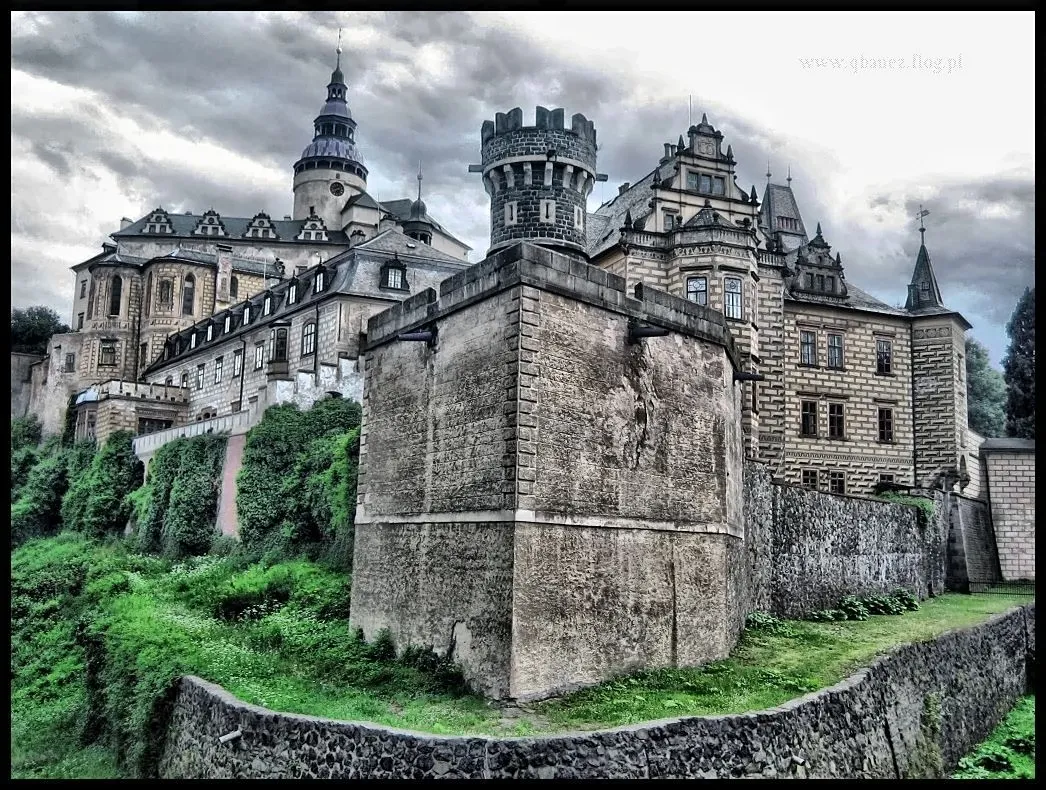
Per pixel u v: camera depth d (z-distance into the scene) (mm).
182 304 71875
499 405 19969
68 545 44438
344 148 101062
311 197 99812
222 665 22281
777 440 40625
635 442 22125
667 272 39562
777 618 30125
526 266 20031
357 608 24484
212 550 38094
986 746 25531
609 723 17312
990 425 67000
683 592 22734
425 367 23062
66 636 30109
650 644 21516
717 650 23609
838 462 45781
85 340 71500
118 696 23266
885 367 47719
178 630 25859
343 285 46656
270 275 79625
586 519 20406
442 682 19750
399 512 23250
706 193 41719
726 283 38844
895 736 21484
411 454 23188
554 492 19859
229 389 55312
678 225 40750
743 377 28219
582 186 40812
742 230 39219
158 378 66625
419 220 84688
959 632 28344
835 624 30312
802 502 32750
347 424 37125
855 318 47344
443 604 20828
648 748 16156
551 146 39781
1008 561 45875
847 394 46531
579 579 20047
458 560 20531
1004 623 32031
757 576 29609
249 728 17938
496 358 20312
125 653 24828
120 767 21734
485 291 20906
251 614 27703
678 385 23781
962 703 26156
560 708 18266
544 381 20062
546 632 19172
